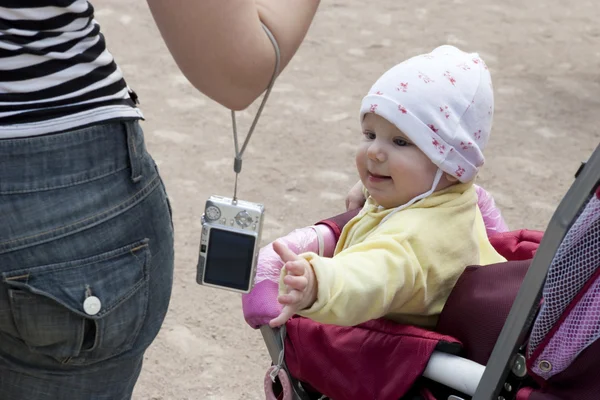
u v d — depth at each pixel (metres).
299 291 2.65
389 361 2.81
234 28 2.13
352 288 2.73
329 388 2.95
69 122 2.25
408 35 11.12
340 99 9.16
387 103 2.98
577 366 2.46
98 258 2.37
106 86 2.32
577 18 12.18
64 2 2.17
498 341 2.50
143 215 2.46
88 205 2.32
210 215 2.55
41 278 2.30
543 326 2.45
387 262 2.85
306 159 7.83
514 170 7.82
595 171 2.33
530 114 9.05
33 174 2.24
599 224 2.32
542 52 10.85
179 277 6.06
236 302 5.86
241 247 2.56
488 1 12.63
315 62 10.09
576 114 9.12
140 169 2.42
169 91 9.10
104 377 2.60
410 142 3.03
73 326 2.38
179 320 5.64
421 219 3.00
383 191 3.12
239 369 5.25
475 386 2.63
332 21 11.42
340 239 3.28
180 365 5.26
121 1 11.48
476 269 2.94
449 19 11.81
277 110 8.78
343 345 2.91
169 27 2.14
